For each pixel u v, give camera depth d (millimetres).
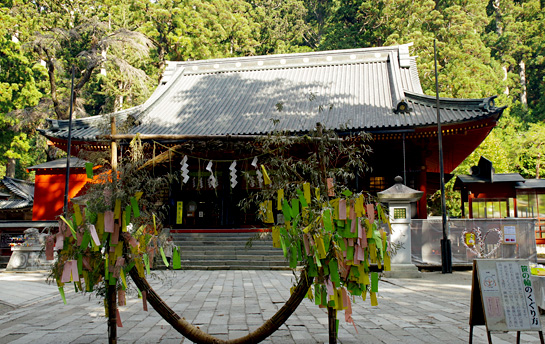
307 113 22141
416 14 46719
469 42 44375
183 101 26078
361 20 54750
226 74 29172
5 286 11320
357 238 4805
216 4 47344
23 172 48625
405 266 12523
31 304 8641
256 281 12094
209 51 44188
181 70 29703
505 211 18797
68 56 42000
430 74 41500
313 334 5684
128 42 33375
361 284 4910
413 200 12719
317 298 4777
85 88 49688
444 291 9828
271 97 25062
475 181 18781
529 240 14031
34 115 33438
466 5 49812
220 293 9656
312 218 4910
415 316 6871
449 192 31625
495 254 14156
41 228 18484
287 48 59000
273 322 4641
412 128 18094
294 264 4828
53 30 32250
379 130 18359
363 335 5578
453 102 19328
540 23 54469
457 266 14477
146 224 5023
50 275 4859
